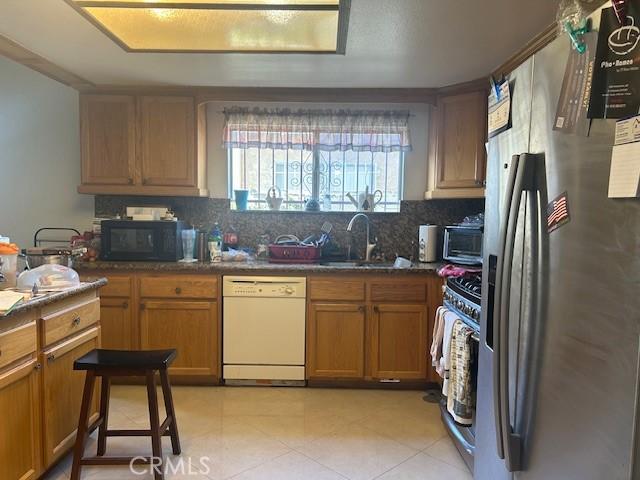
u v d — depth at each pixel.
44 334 1.90
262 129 3.54
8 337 1.68
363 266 3.15
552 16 2.11
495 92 1.57
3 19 2.20
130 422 2.58
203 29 2.29
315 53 2.59
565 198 1.08
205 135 3.57
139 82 3.20
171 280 3.07
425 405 2.89
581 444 1.01
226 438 2.42
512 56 2.63
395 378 3.09
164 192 3.36
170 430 2.24
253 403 2.88
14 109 3.60
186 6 2.01
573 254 1.05
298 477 2.08
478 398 1.75
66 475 2.05
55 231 3.64
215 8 2.03
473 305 2.08
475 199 3.59
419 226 3.57
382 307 3.06
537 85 1.25
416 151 3.62
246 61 2.75
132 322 3.09
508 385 1.30
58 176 3.63
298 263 3.34
